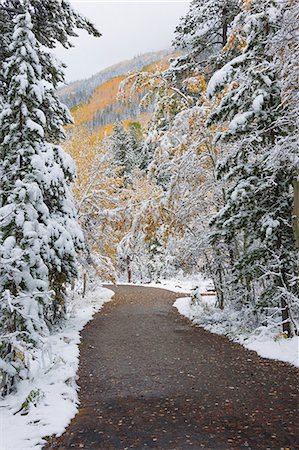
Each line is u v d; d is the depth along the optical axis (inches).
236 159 427.8
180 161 561.0
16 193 321.1
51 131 433.7
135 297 924.0
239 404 250.1
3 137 358.0
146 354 401.7
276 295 408.5
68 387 285.1
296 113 326.0
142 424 226.2
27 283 309.0
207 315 564.7
